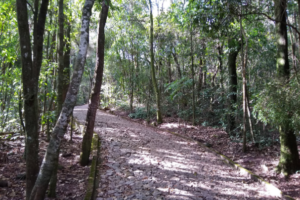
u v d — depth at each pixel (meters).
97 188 4.73
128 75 18.03
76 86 2.92
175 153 7.62
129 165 6.18
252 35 9.84
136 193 4.65
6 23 5.62
